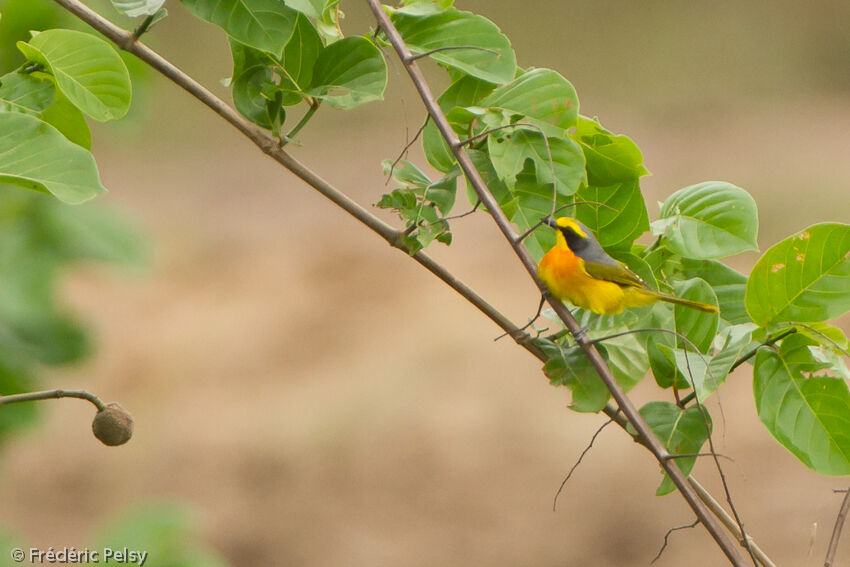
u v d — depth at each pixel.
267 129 4.02
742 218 4.12
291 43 4.03
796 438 3.79
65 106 4.24
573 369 3.92
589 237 4.16
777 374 3.85
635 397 14.78
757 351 3.88
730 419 15.05
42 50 3.96
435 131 4.15
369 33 4.04
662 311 4.11
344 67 4.04
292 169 4.00
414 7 4.04
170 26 32.44
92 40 3.96
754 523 12.72
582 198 4.29
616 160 4.18
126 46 3.94
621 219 4.26
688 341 3.67
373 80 4.02
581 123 4.11
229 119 4.01
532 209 4.16
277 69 4.04
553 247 4.16
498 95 4.00
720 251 4.10
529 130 3.94
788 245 3.84
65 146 3.44
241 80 4.04
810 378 3.82
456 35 4.00
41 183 3.38
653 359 4.04
